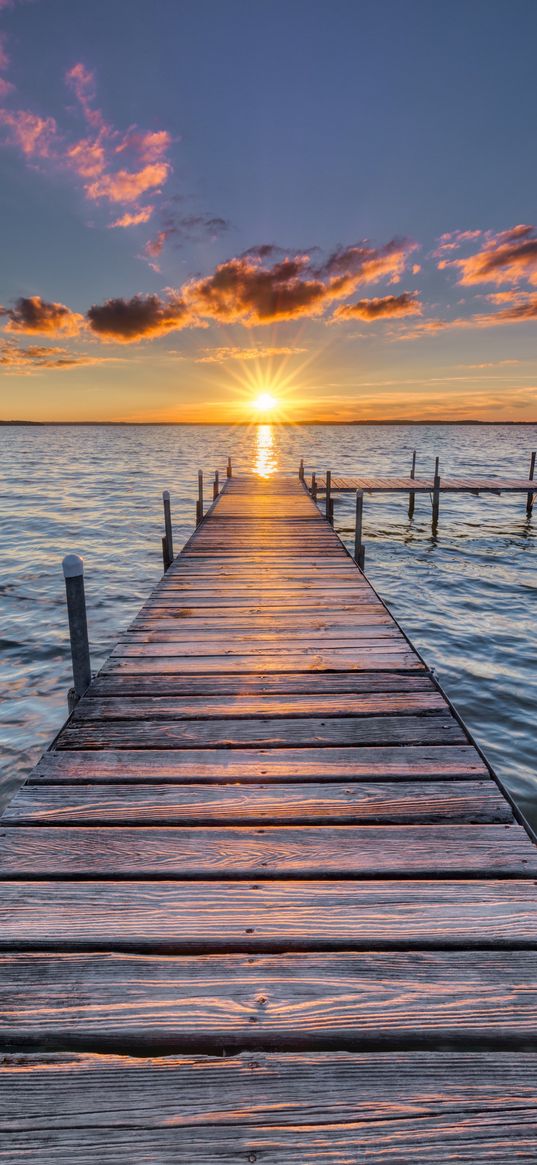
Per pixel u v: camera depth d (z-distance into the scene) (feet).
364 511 83.82
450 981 6.13
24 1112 4.87
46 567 45.65
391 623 18.37
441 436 486.38
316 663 15.15
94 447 297.33
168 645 16.55
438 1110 4.91
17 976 6.19
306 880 7.71
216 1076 5.17
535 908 7.15
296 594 21.90
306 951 6.58
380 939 6.68
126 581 41.70
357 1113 4.90
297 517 42.98
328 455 206.39
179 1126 4.78
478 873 7.79
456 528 68.33
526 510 78.23
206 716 12.31
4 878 7.70
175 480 118.73
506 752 18.31
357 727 11.79
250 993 6.00
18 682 23.71
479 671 24.99
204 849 8.28
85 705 12.86
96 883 7.59
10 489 101.71
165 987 6.06
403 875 7.77
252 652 15.98
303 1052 5.40
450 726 11.82
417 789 9.69
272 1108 4.92
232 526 38.86
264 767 10.39
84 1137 4.71
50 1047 5.55
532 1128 4.77
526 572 45.80
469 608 35.40
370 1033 5.57
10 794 16.05
